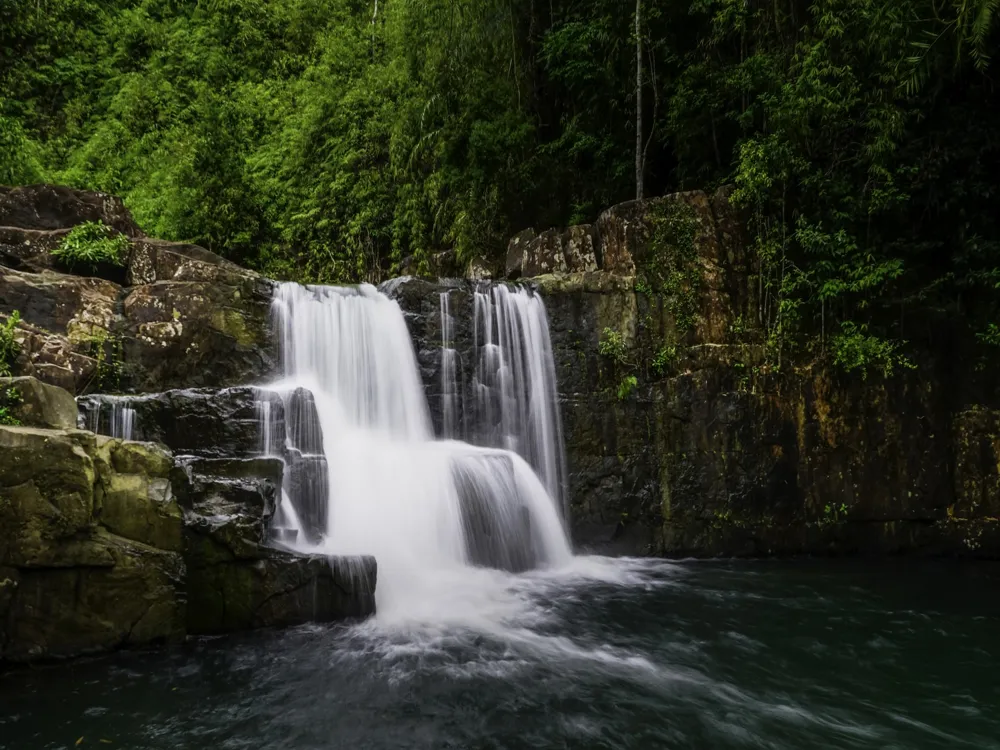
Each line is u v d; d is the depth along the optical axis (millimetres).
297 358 10141
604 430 10930
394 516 8539
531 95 15547
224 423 7898
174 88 21625
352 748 4598
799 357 10961
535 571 9492
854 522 10758
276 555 6703
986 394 10773
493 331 11078
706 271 11273
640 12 13141
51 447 5664
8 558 5480
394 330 10664
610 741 4770
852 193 11109
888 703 5465
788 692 5652
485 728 4918
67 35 21453
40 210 10352
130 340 9180
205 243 16938
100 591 5852
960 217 10977
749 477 10695
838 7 10797
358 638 6555
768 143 10984
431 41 15461
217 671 5719
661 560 10406
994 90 10836
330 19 23203
